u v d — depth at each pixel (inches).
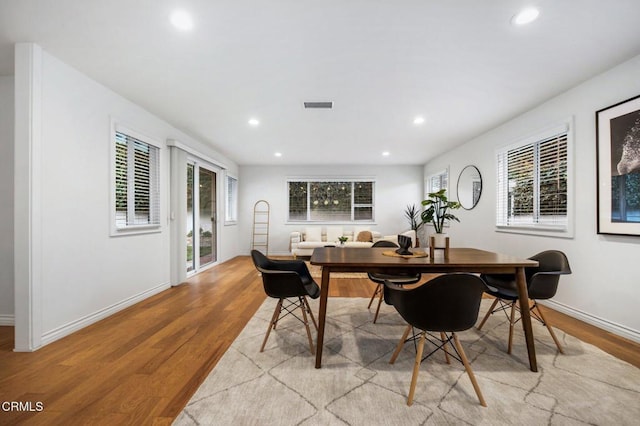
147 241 134.8
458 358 76.8
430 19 69.5
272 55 86.3
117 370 70.7
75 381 65.9
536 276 77.4
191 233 188.9
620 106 88.5
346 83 103.8
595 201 97.4
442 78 99.4
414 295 59.2
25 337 80.1
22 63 80.0
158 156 144.5
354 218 281.3
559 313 110.3
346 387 63.9
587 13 66.6
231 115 138.3
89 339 88.5
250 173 279.9
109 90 110.1
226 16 69.0
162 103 123.9
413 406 57.4
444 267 72.4
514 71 94.2
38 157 82.3
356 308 120.7
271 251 280.4
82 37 78.0
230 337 90.4
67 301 92.2
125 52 85.1
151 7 66.0
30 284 80.4
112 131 111.4
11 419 53.5
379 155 232.2
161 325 100.4
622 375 68.2
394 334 93.4
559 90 108.3
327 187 282.4
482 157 167.8
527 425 52.4
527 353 78.3
